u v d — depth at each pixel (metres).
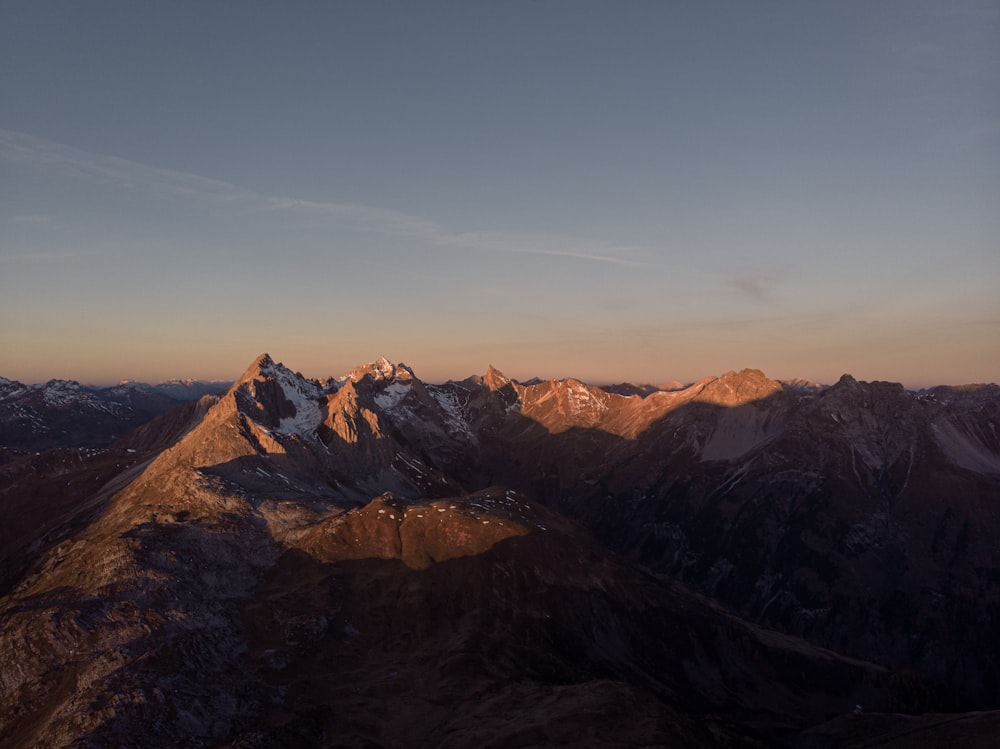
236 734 108.00
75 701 106.44
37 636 123.06
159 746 100.75
